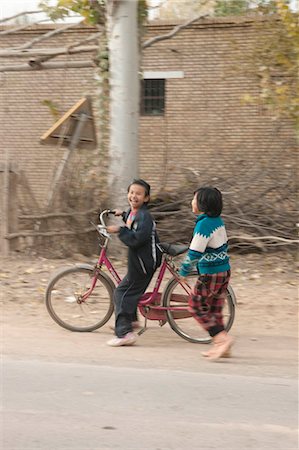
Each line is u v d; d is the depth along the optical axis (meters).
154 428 4.08
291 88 11.10
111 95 9.70
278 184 10.68
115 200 9.63
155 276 8.05
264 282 8.74
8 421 4.17
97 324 6.51
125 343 6.03
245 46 14.98
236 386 4.93
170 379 5.07
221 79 15.83
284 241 10.15
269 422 4.22
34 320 6.93
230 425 4.15
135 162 9.77
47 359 5.57
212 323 5.63
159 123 16.41
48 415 4.28
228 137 15.87
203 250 5.52
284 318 7.14
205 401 4.59
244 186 10.71
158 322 6.98
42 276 8.67
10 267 9.04
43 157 16.67
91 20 10.41
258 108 15.43
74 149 9.86
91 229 9.77
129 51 9.53
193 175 11.05
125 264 9.27
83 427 4.08
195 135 16.12
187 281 6.11
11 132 17.19
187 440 3.90
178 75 16.19
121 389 4.80
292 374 5.29
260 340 6.33
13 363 5.43
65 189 9.77
